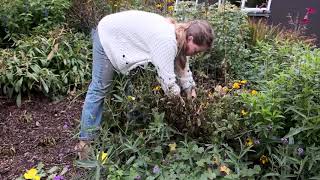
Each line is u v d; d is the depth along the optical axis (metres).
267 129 2.96
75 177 2.94
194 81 3.67
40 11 4.91
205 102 3.11
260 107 3.08
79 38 4.90
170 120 3.10
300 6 6.75
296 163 2.85
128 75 3.25
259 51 4.72
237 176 2.72
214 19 4.65
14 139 3.58
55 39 4.58
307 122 2.93
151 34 2.96
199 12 4.79
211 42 3.02
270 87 3.27
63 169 3.09
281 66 4.00
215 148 2.88
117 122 3.15
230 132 3.00
